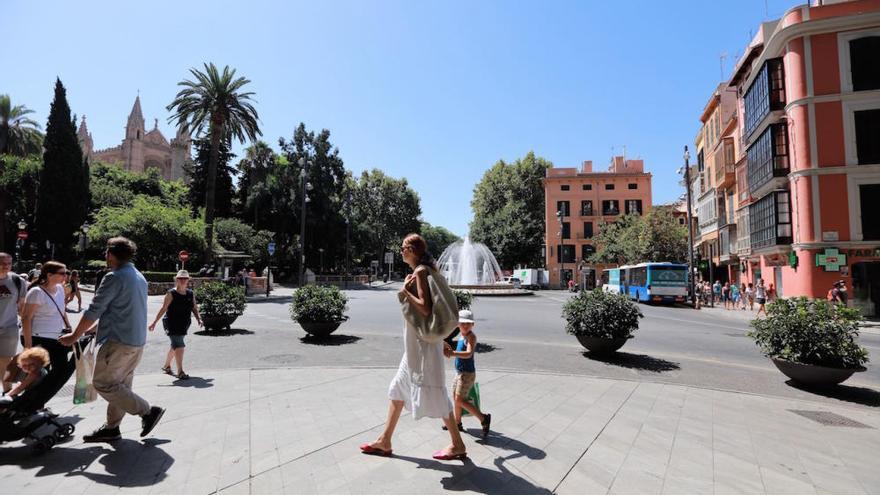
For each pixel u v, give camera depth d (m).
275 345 9.66
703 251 40.28
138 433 4.15
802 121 20.50
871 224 19.27
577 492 3.21
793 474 3.69
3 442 3.80
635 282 30.58
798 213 20.58
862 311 19.02
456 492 3.11
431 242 111.38
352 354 8.71
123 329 3.76
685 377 7.46
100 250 32.88
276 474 3.34
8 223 41.62
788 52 21.36
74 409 4.83
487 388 6.27
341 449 3.83
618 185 60.41
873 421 5.34
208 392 5.69
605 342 8.66
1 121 41.91
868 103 19.59
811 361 6.88
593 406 5.47
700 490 3.34
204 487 3.12
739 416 5.29
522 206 63.91
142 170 90.12
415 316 3.41
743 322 18.67
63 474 3.29
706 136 37.88
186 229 29.81
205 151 47.34
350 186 68.94
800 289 20.45
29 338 4.61
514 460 3.72
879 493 3.39
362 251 66.50
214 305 11.05
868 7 19.70
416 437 4.15
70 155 38.41
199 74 28.97
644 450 4.07
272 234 42.59
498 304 23.89
